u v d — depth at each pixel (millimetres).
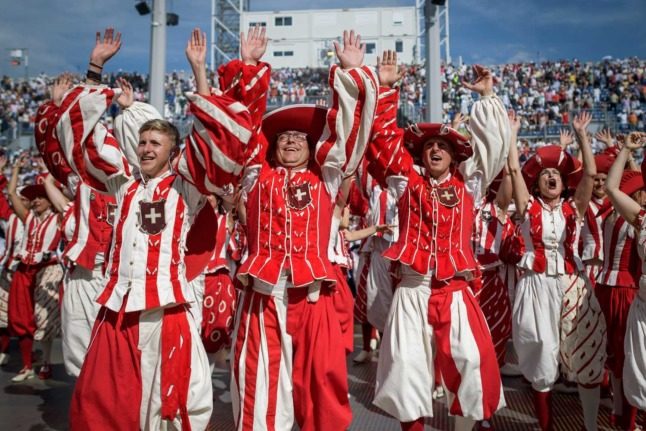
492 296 5000
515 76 27688
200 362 3010
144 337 2857
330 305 3213
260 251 3201
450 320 3418
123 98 4180
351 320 3453
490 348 3434
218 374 5797
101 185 3152
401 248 3545
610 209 4426
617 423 4199
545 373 3912
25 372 5797
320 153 3217
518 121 4234
